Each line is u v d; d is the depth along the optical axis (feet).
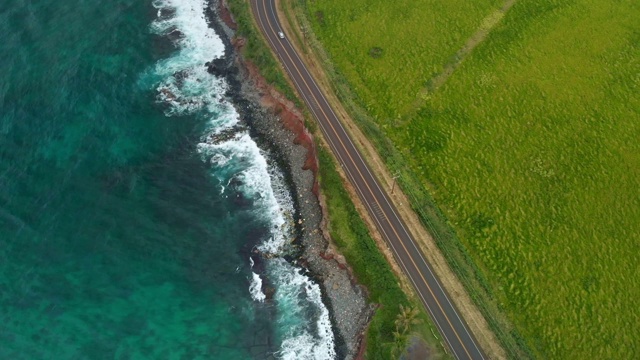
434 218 311.47
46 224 302.66
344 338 281.74
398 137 345.10
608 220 312.91
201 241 309.42
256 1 418.92
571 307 282.15
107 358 267.39
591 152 340.59
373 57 384.88
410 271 293.43
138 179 327.26
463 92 367.25
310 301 293.23
